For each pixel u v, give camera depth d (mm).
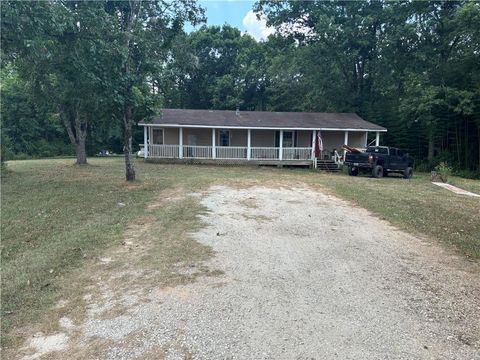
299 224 8164
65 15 10406
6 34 10047
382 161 19469
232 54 46406
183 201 10328
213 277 4949
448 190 14750
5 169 17062
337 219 8789
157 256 5719
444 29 25281
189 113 26203
